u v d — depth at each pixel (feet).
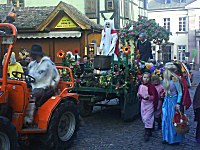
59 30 59.88
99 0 69.56
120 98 29.58
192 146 22.70
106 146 22.41
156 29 44.80
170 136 22.63
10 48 17.08
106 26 34.58
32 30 59.62
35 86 20.26
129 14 78.38
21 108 18.44
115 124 29.12
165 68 22.90
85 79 29.99
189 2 156.76
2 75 18.12
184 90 22.48
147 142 23.50
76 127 22.31
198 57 156.46
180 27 159.63
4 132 16.70
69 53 30.76
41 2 72.69
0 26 17.25
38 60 20.86
